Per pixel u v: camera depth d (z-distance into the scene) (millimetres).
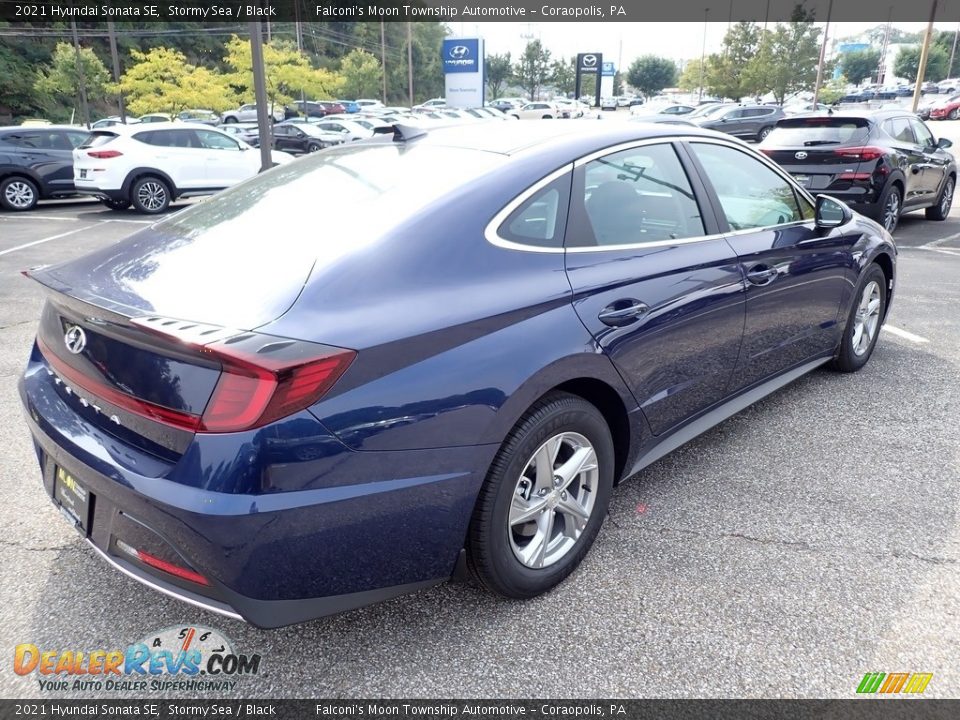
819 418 3824
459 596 2443
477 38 49062
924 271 7352
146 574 1957
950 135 26891
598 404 2625
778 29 46031
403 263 2039
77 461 1972
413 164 2494
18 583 2484
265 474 1724
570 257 2395
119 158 12750
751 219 3271
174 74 28438
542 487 2338
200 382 1754
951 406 3969
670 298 2656
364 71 58250
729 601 2395
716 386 3090
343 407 1799
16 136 13625
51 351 2264
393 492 1906
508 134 2689
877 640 2215
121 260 2295
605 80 67375
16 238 10172
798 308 3535
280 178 2748
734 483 3164
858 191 8664
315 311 1858
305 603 1894
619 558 2631
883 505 2979
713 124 26781
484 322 2072
